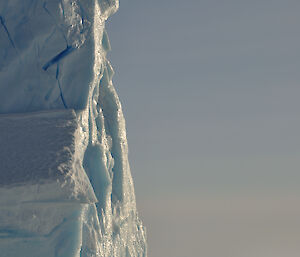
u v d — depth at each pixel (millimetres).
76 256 8555
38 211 8203
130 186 16188
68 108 10242
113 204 13688
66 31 10492
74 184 8266
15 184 7812
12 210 8000
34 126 9070
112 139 14609
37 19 10328
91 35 10945
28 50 10086
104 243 11391
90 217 10750
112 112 14844
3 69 9859
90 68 10633
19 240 8094
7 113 9680
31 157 8305
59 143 8711
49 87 10102
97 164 11570
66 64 10367
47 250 8305
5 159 8203
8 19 10250
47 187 7965
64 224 8492
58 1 10461
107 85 14805
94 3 11297
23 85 9938
